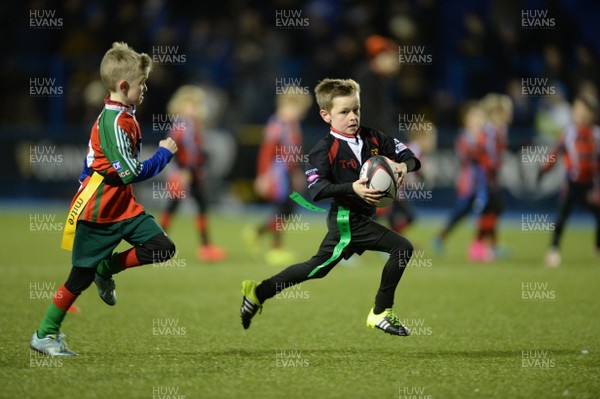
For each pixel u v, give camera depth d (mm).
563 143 44469
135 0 73188
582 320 28234
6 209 64750
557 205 67125
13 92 69938
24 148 67250
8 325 25781
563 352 23062
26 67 70062
